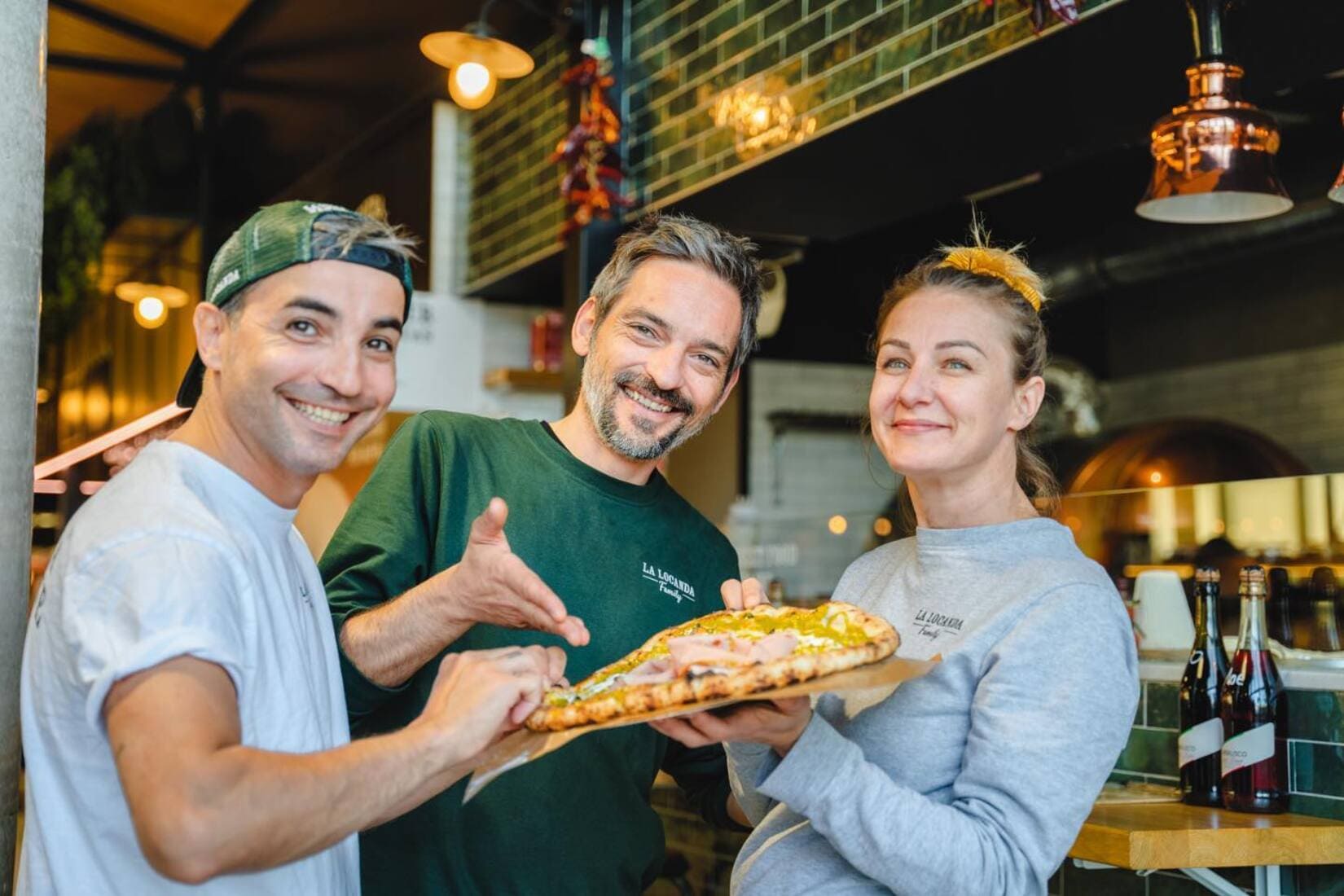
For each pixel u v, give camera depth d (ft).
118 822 4.14
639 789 6.51
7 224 6.03
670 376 6.35
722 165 11.96
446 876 6.02
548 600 4.99
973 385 5.22
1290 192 14.34
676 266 6.45
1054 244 16.76
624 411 6.48
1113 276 16.58
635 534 6.64
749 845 5.52
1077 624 4.77
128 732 3.73
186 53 23.06
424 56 16.78
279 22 20.66
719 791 6.89
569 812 6.21
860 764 4.54
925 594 5.36
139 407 27.71
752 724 4.41
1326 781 7.30
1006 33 8.91
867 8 10.26
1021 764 4.58
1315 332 18.89
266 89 21.70
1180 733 7.89
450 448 6.64
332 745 4.79
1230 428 18.71
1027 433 6.20
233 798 3.63
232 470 4.56
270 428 4.44
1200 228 15.42
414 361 18.26
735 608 5.42
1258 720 7.41
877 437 5.49
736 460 22.52
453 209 18.38
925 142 10.79
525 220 16.47
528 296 18.48
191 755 3.65
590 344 6.71
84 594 3.99
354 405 4.50
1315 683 7.37
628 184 13.41
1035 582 4.93
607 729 6.37
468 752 4.09
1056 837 4.58
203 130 23.45
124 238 25.73
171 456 4.41
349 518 6.51
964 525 5.41
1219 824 6.89
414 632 5.36
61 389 33.37
